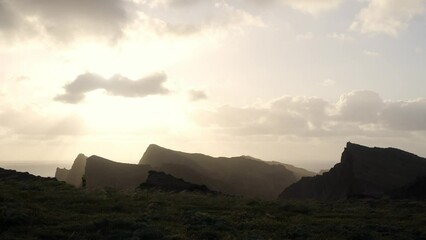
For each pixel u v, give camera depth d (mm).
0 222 13078
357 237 14031
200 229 14117
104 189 24547
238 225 15039
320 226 15797
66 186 25609
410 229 15938
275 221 16266
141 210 17500
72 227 13156
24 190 21469
